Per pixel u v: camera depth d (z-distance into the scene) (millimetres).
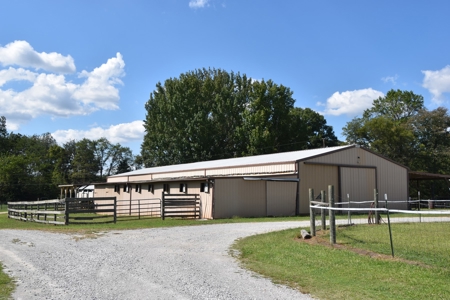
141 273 8477
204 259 10055
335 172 27734
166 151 55312
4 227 19688
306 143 58312
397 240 11562
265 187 24688
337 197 27438
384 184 30656
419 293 6629
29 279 7949
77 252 11219
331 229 11156
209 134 54625
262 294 6863
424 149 54031
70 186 45062
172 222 19891
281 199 25062
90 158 87500
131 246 12234
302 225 16969
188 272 8570
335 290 7016
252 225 17734
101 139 88688
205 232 15359
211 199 23422
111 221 20359
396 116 64812
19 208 26812
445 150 52875
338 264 8805
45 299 6547
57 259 10141
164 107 55625
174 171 35469
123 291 7047
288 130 56688
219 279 7938
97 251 11367
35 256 10609
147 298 6617
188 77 58125
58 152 85188
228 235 14352
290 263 9172
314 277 7930
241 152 54469
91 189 42781
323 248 10617
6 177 64312
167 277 8102
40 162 79000
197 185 25125
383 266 8406
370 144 55219
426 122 55656
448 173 52156
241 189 24078
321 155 26859
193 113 55156
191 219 22766
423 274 7668
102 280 7863
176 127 55281
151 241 13227
